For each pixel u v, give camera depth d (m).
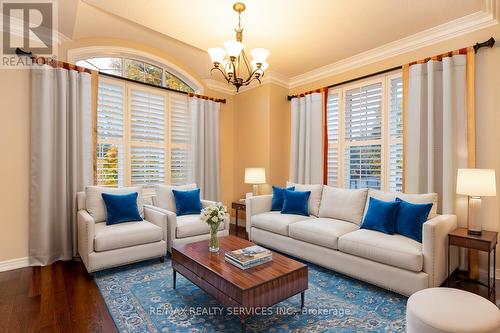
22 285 2.64
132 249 3.02
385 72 3.77
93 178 3.64
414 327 1.56
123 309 2.22
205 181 4.94
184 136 4.86
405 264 2.35
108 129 3.96
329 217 3.57
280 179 5.05
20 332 1.90
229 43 2.52
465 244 2.52
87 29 3.49
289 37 3.47
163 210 3.55
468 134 2.98
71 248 3.43
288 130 5.14
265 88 4.90
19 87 3.14
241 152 5.43
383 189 3.86
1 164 3.04
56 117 3.35
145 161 4.36
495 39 2.90
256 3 2.76
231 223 5.57
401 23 3.14
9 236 3.07
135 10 2.92
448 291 1.76
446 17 3.02
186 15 3.00
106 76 3.91
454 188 3.04
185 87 4.97
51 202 3.26
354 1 2.72
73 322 2.03
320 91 4.50
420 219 2.64
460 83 3.03
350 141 4.26
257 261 2.21
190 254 2.44
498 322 1.44
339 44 3.68
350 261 2.76
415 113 3.36
